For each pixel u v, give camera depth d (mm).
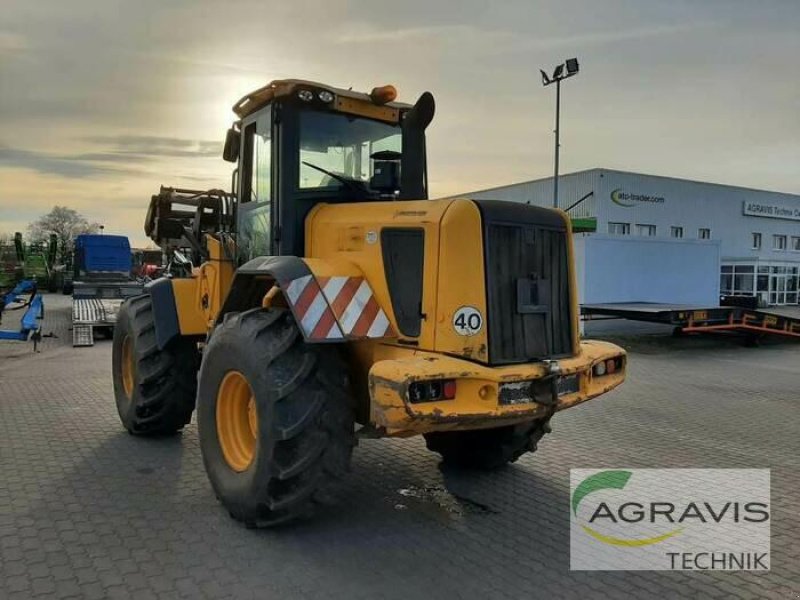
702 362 11539
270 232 4488
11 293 16078
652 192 31969
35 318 12406
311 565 3404
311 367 3611
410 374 3232
